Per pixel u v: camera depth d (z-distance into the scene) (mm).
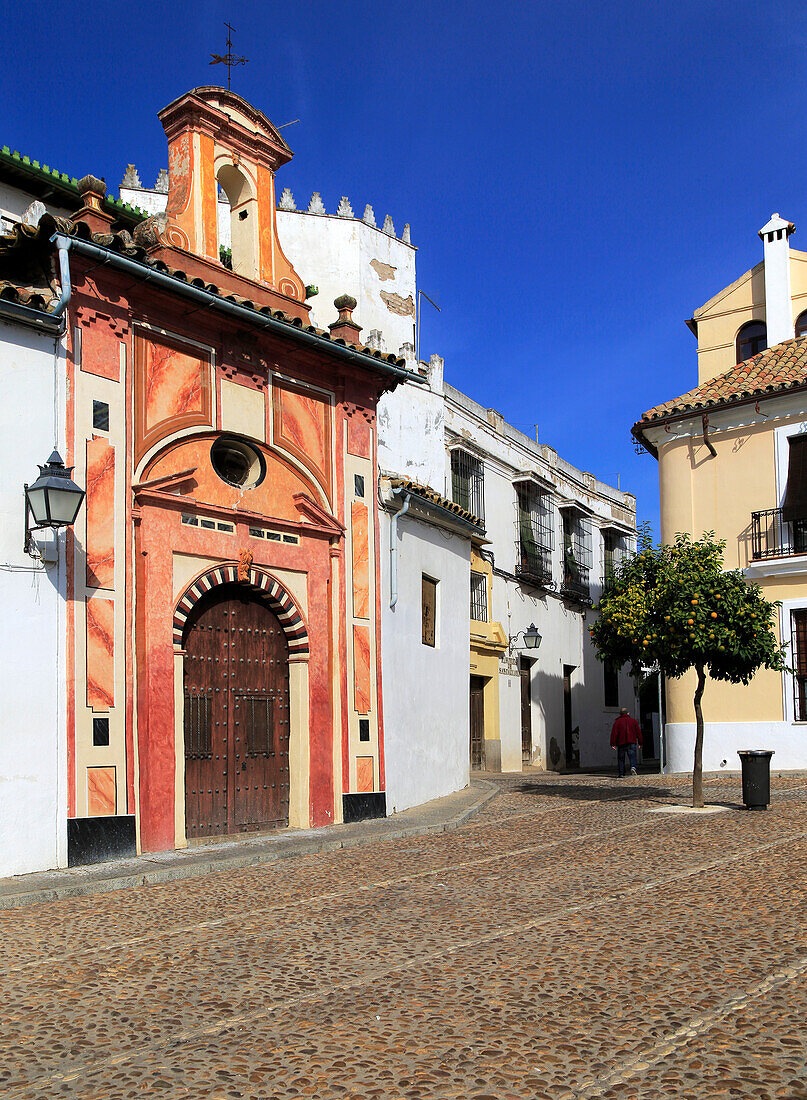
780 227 23812
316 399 13852
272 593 12750
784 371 20688
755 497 20344
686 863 9516
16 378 10078
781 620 19516
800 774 18234
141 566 11133
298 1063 4730
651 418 21594
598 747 31328
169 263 12219
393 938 6961
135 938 7176
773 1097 4246
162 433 11555
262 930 7309
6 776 9555
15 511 9914
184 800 11250
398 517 15336
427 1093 4379
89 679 10367
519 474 27234
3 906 8359
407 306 25641
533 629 24859
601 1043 4875
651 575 14125
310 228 24000
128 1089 4492
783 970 5918
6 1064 4809
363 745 13797
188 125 12961
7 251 10773
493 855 10398
